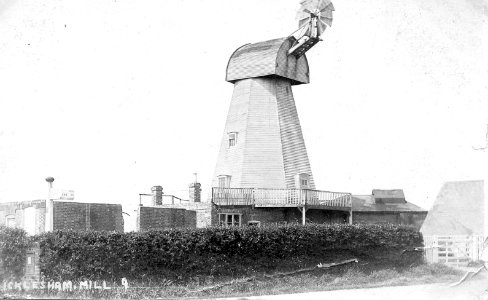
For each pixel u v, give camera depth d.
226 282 21.45
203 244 21.59
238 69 34.72
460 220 20.86
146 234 20.78
